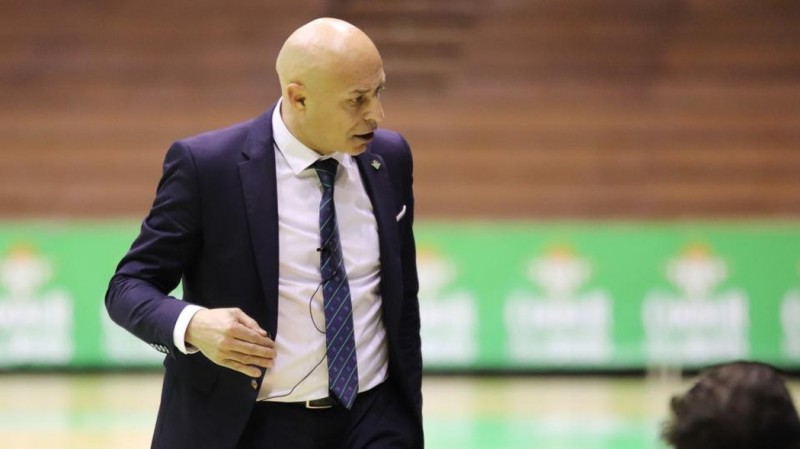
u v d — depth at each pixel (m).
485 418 24.97
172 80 37.09
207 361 9.20
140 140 35.56
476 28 38.09
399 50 37.81
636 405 26.31
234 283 9.21
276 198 9.30
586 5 38.09
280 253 9.29
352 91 8.93
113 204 34.53
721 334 29.58
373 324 9.66
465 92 36.56
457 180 34.44
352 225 9.57
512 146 35.03
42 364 30.19
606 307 29.73
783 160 34.50
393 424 9.66
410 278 10.05
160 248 9.19
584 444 22.28
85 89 36.72
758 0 37.72
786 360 29.44
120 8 38.22
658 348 29.66
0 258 30.17
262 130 9.47
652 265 29.70
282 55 9.15
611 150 34.84
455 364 29.94
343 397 9.26
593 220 33.84
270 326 9.17
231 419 9.15
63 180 34.81
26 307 30.19
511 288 29.89
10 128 35.62
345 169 9.58
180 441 9.33
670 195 34.09
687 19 37.66
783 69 36.44
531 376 29.91
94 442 22.55
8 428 23.95
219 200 9.20
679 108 35.59
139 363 30.22
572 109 35.72
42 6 38.19
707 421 5.39
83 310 30.17
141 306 8.91
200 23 38.19
